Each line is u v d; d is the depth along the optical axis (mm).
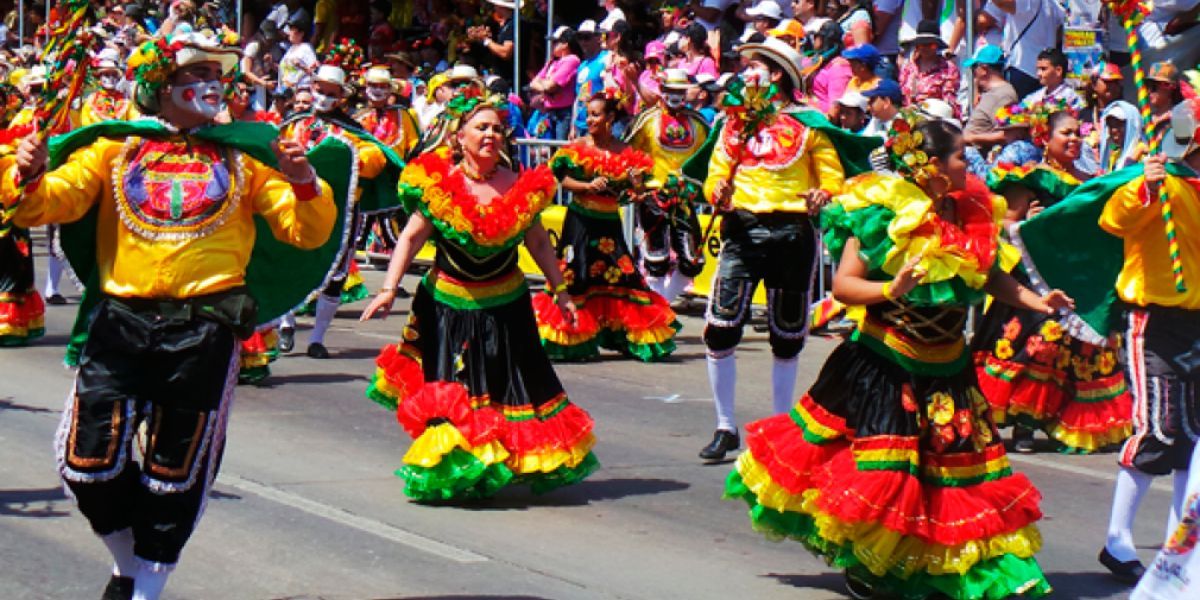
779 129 10539
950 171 7035
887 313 7199
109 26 18969
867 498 7047
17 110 10305
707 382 13609
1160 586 5477
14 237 14531
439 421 9180
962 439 7156
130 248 6469
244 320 6523
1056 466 10688
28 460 10016
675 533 8711
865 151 10516
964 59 15641
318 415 11766
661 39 19125
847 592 7586
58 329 15875
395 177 14227
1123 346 8281
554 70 19250
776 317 10602
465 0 22078
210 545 8203
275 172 6711
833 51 15414
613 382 13578
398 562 7980
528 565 8000
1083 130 13805
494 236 9102
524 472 9211
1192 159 7891
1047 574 8039
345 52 15531
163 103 6527
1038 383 11000
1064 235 8148
